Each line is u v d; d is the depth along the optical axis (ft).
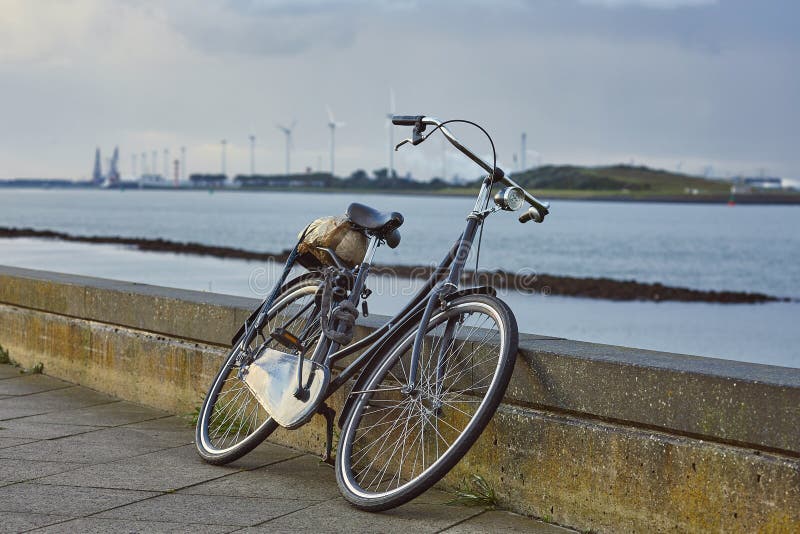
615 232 352.08
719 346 55.06
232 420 16.01
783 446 9.97
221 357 17.71
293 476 14.30
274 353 14.60
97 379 20.94
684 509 10.86
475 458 13.25
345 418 13.50
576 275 133.80
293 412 13.61
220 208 564.71
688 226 444.14
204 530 11.59
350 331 13.84
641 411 11.29
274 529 11.66
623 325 63.77
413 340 13.28
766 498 10.12
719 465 10.54
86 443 16.10
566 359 12.10
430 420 13.75
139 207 536.42
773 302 92.48
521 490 12.64
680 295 94.84
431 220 428.15
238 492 13.33
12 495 12.95
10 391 20.70
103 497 12.95
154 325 19.25
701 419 10.71
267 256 121.49
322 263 15.02
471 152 13.10
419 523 12.07
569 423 12.09
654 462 11.16
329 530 11.67
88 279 22.85
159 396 19.22
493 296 12.66
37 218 303.68
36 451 15.44
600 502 11.71
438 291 13.09
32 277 23.03
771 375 10.50
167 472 14.34
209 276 83.92
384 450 14.32
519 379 12.71
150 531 11.52
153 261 107.14
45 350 22.63
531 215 13.51
